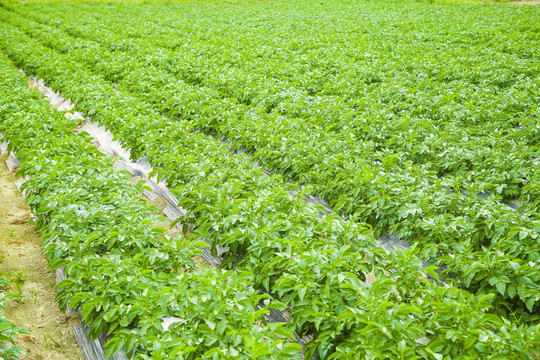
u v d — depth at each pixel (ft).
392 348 14.43
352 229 21.52
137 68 58.39
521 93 40.83
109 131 43.21
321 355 15.93
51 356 18.67
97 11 129.70
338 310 16.90
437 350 15.12
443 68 52.13
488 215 22.33
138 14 123.13
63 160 29.73
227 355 14.29
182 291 17.95
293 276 18.10
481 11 103.91
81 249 21.38
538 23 79.15
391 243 25.61
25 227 29.09
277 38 76.13
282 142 33.35
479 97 41.70
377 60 56.70
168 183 30.50
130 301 18.11
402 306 15.71
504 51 62.08
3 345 17.98
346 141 32.78
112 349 16.55
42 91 59.82
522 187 26.84
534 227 20.27
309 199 30.32
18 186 34.91
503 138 31.96
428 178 28.25
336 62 57.31
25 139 36.17
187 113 42.73
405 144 32.86
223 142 39.93
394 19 95.71
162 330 16.58
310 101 45.55
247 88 47.52
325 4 137.59
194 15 118.83
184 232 26.66
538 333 14.15
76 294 18.61
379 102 41.86
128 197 26.09
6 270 24.18
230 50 68.90
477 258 19.81
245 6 142.51
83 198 26.02
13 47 75.25
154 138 34.96
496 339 14.23
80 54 68.44
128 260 19.75
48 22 108.99
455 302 15.84
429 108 39.75
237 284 17.92
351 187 27.94
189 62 59.67
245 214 23.21
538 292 17.44
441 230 22.04
